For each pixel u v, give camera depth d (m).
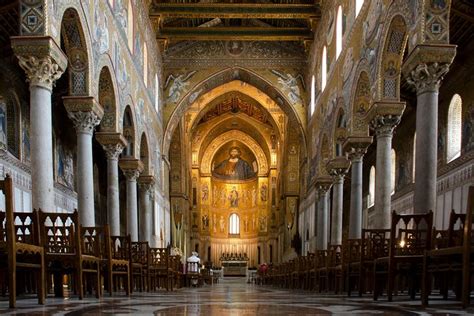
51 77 10.78
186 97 29.72
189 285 26.08
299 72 30.08
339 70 20.44
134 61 20.45
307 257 17.14
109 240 10.41
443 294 9.38
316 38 26.53
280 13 25.31
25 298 9.11
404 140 23.89
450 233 8.08
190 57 29.95
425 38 11.04
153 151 25.72
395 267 9.30
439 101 19.69
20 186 16.72
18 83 16.98
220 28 27.38
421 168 11.08
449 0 11.05
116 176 17.33
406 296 10.39
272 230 47.16
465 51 17.30
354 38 17.83
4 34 15.58
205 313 6.26
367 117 15.28
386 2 13.77
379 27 14.45
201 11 24.95
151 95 25.23
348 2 18.98
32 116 10.53
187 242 41.91
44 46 10.39
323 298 10.09
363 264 10.52
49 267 9.20
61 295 9.82
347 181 32.78
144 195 24.12
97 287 9.66
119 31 17.55
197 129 46.91
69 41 13.18
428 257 7.57
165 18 27.23
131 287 12.46
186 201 40.19
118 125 17.27
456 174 17.88
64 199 20.64
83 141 13.66
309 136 28.78
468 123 17.22
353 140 17.83
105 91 16.59
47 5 10.49
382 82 14.47
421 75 11.21
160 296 11.20
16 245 6.89
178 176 37.69
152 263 15.72
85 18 13.10
